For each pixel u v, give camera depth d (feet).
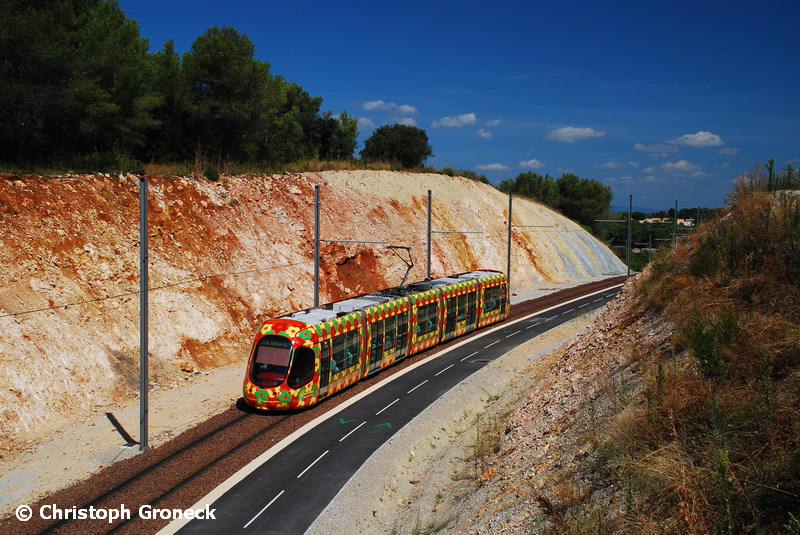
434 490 58.80
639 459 37.91
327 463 64.80
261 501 56.13
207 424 75.97
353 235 160.04
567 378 68.95
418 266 175.32
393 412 81.41
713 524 29.22
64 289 88.43
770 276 49.42
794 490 28.40
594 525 34.22
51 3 118.32
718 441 33.37
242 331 111.86
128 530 50.34
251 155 188.65
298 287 131.13
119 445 68.64
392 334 104.68
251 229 131.03
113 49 129.49
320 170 187.32
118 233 104.12
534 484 45.52
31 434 70.08
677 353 50.90
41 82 114.21
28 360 75.72
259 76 174.60
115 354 87.92
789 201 56.29
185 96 165.17
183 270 109.40
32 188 97.40
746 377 39.01
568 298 183.93
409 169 221.05
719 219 67.10
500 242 216.74
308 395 81.05
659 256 78.79
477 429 69.82
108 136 135.13
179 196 122.21
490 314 141.69
